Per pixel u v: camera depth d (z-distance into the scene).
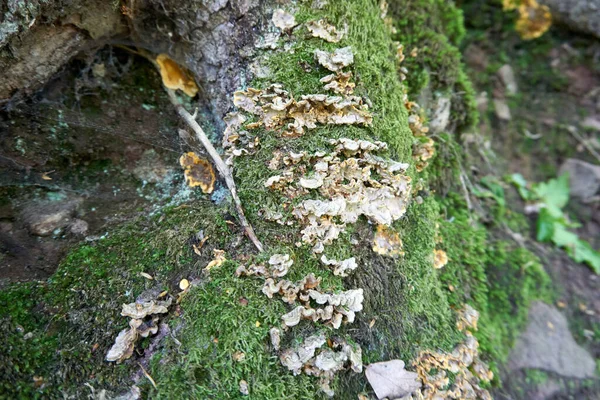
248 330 1.76
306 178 1.88
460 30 3.26
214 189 2.11
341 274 1.93
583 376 2.71
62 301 1.80
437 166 2.84
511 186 3.70
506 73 4.14
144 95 2.23
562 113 4.10
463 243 2.74
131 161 2.17
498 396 2.41
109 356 1.69
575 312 3.10
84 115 2.08
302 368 1.81
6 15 1.63
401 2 2.64
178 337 1.77
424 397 1.98
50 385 1.67
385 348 2.05
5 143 1.93
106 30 2.01
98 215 2.05
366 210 1.99
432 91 2.83
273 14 1.97
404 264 2.18
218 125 2.17
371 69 2.09
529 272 3.00
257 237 1.95
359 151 1.98
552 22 4.12
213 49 2.05
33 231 1.93
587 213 3.81
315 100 1.90
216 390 1.69
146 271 1.91
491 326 2.64
